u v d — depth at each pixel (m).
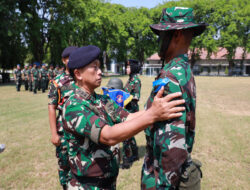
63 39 23.31
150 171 1.37
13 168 3.49
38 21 22.00
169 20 1.32
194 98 1.20
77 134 1.30
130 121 1.13
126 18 37.75
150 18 38.34
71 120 1.27
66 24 24.30
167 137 1.10
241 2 37.56
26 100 10.21
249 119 6.32
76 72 1.40
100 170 1.40
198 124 5.81
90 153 1.38
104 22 30.47
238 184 3.00
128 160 3.51
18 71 14.34
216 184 2.99
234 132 5.12
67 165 2.55
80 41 29.16
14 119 6.51
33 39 23.25
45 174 3.32
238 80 24.09
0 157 3.85
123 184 3.01
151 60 51.59
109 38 34.50
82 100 1.35
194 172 1.29
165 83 1.12
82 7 25.64
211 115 6.87
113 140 1.15
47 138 4.85
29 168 3.48
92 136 1.19
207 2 35.94
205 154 3.95
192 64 40.75
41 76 13.69
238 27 35.88
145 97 10.41
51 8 24.08
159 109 1.06
